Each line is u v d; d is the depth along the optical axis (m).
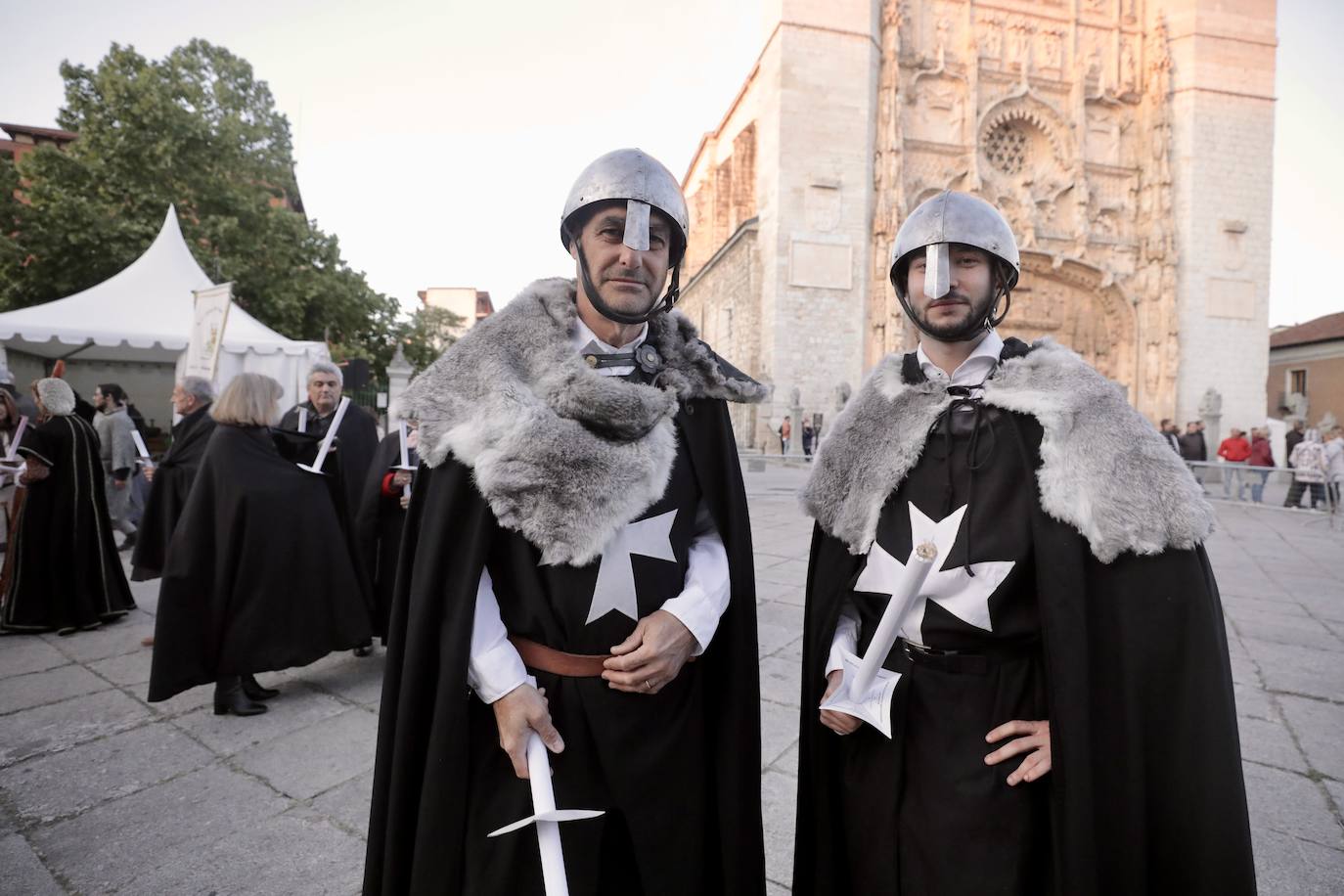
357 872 2.31
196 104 19.23
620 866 1.38
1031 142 26.86
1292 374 34.81
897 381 1.66
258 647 3.52
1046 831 1.35
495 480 1.24
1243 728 3.34
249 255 19.09
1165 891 1.26
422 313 45.53
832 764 1.63
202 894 2.19
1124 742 1.28
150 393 17.52
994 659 1.42
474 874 1.27
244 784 2.88
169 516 5.14
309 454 4.07
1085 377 1.45
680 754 1.39
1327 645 4.59
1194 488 1.32
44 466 4.78
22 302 17.17
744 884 1.46
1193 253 26.23
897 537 1.53
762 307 24.59
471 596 1.28
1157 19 26.39
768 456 21.80
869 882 1.48
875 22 24.36
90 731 3.37
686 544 1.44
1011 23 26.05
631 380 1.43
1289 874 2.25
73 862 2.35
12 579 4.78
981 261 1.50
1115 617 1.31
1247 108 26.66
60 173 17.12
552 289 1.48
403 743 1.31
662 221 1.37
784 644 4.55
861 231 23.80
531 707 1.24
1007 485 1.42
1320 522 11.42
